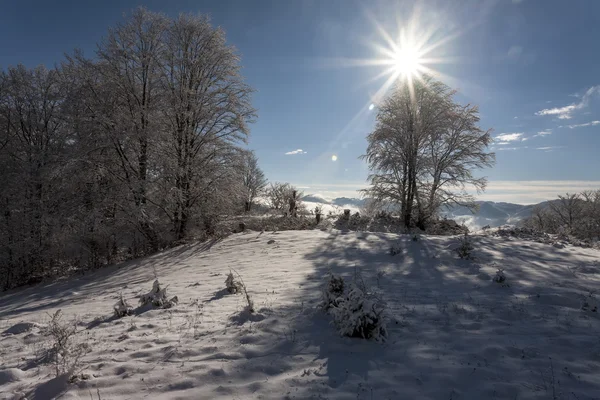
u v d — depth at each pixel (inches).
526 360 167.0
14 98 751.1
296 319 229.3
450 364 164.6
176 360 178.1
